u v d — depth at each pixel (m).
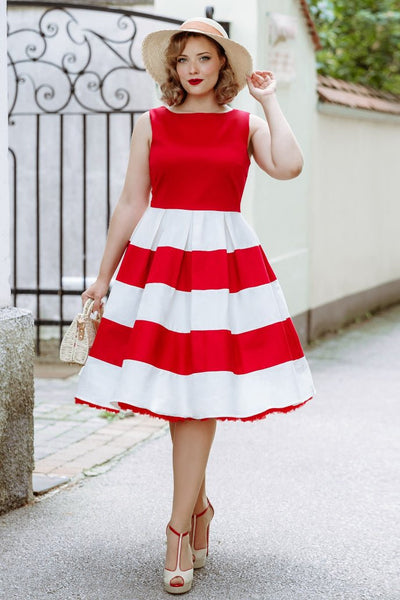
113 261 3.93
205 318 3.66
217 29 3.75
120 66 8.98
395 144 13.27
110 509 4.73
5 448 4.55
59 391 7.34
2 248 4.52
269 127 3.75
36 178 8.40
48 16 9.00
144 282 3.76
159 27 8.79
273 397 3.69
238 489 5.10
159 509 4.74
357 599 3.75
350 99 11.07
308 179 9.91
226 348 3.66
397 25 14.29
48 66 9.08
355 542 4.36
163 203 3.76
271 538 4.39
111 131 9.10
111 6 8.88
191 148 3.71
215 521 4.61
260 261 3.77
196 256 3.69
